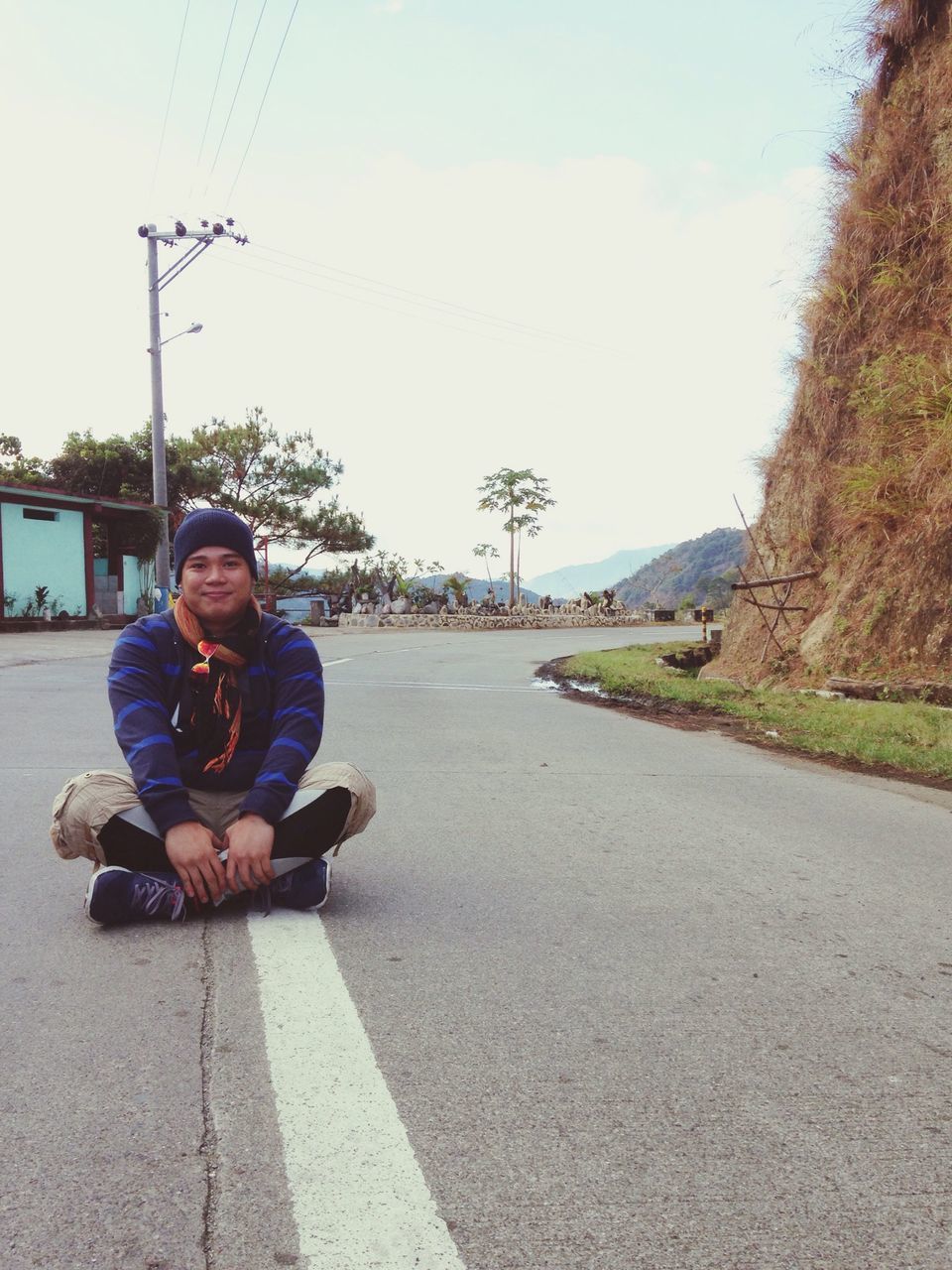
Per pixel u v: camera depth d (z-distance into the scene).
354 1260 1.31
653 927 2.81
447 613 41.44
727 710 9.09
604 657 17.12
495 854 3.62
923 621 9.49
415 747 6.38
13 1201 1.42
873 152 12.47
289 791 2.69
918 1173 1.57
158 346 25.17
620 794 4.99
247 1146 1.59
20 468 33.84
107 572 29.36
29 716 7.36
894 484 10.33
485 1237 1.37
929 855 3.87
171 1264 1.29
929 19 11.86
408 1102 1.75
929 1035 2.11
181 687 2.77
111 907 2.62
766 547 13.25
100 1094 1.75
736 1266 1.33
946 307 10.86
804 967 2.51
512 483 61.38
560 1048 1.99
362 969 2.39
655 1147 1.62
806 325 13.23
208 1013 2.11
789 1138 1.67
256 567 2.86
